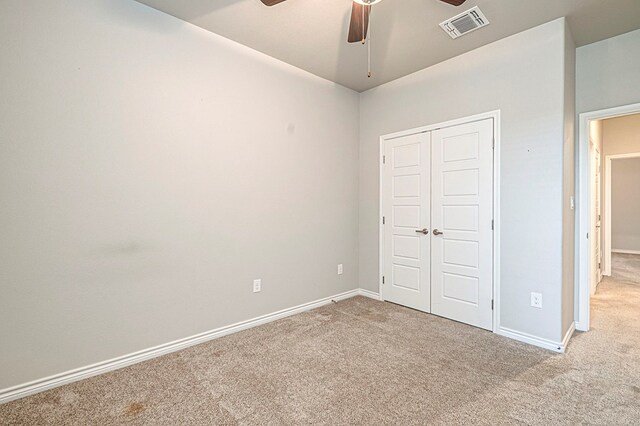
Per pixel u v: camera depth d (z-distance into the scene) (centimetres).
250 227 302
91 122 214
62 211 204
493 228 291
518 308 275
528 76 268
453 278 322
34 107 194
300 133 345
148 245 240
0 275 185
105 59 219
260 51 305
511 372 219
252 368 226
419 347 260
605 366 227
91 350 216
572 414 174
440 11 241
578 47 296
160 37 244
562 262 252
